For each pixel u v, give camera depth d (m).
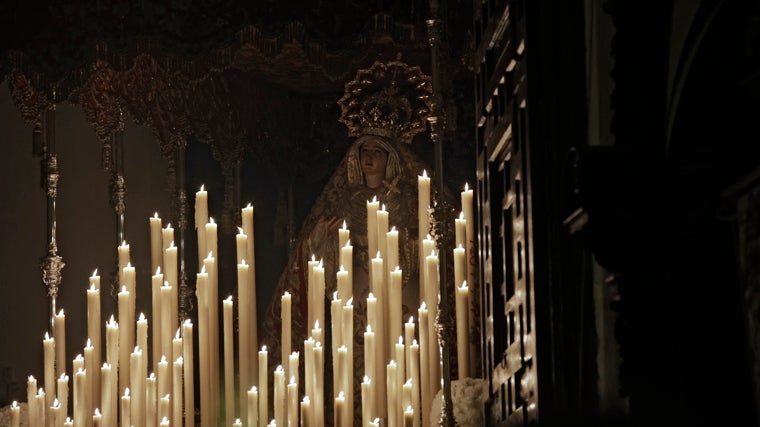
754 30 5.29
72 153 13.13
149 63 12.02
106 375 10.92
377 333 10.92
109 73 12.03
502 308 8.19
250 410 10.94
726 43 5.64
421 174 12.65
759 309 5.25
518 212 7.45
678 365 5.87
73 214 13.09
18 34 11.43
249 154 13.72
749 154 5.67
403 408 10.52
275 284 13.75
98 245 13.30
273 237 13.81
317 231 12.69
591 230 5.84
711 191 5.82
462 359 10.56
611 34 6.63
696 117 5.83
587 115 7.00
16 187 12.77
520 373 7.44
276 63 13.02
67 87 11.47
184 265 13.33
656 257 5.87
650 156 5.87
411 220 12.52
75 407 11.00
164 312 11.34
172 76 11.97
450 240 12.05
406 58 12.95
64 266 12.73
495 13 8.09
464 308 10.61
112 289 12.71
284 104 13.80
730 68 5.67
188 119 12.80
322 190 13.45
